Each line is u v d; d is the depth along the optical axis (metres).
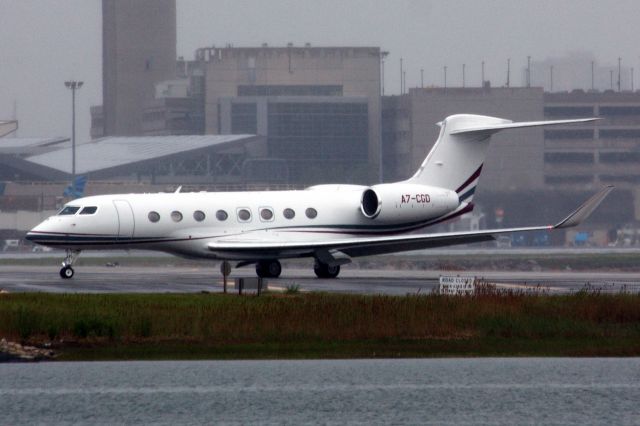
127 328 143.62
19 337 142.38
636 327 153.75
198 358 137.50
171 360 137.38
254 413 120.12
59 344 142.25
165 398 125.69
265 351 141.50
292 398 125.75
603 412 119.94
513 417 118.25
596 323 154.25
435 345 146.00
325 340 145.75
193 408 122.00
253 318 146.88
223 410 121.31
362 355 141.88
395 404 123.38
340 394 127.62
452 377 134.62
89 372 135.00
